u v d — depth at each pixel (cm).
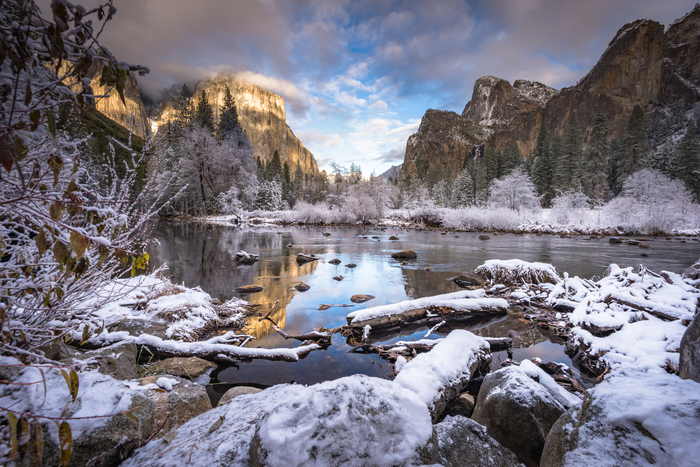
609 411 139
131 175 196
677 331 373
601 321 441
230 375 350
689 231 2355
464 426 180
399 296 674
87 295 213
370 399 143
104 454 142
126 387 180
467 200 6469
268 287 748
